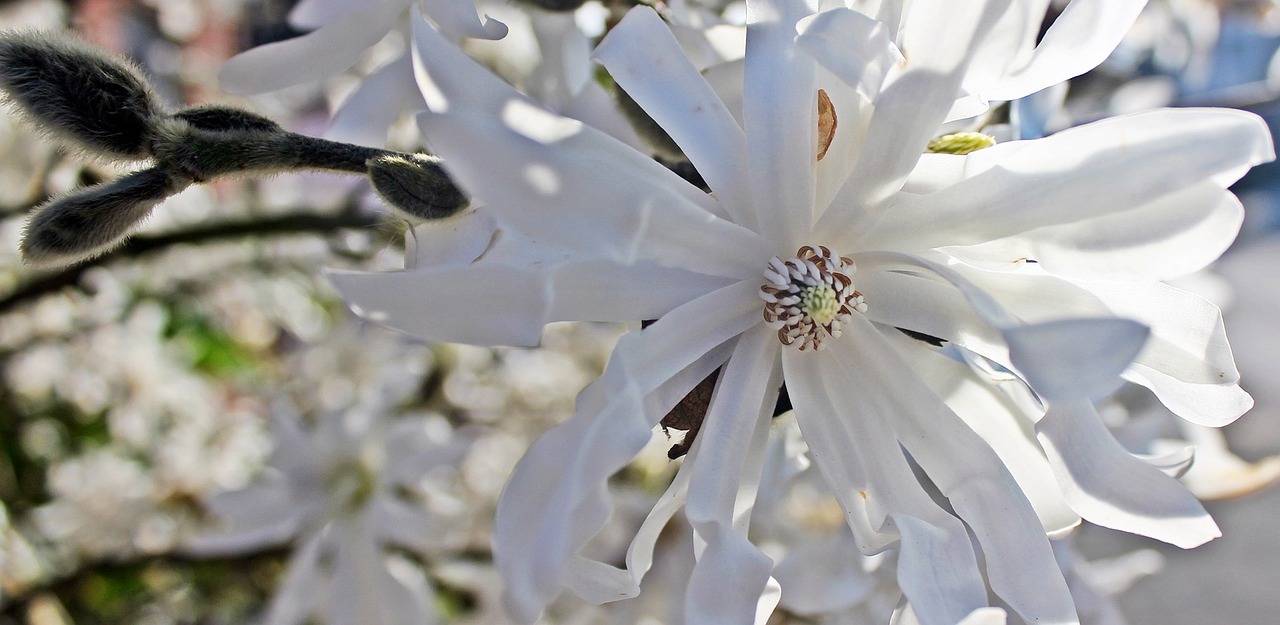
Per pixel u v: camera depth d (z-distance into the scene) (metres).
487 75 0.15
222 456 0.41
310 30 0.20
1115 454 0.17
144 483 0.39
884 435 0.17
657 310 0.16
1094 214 0.15
